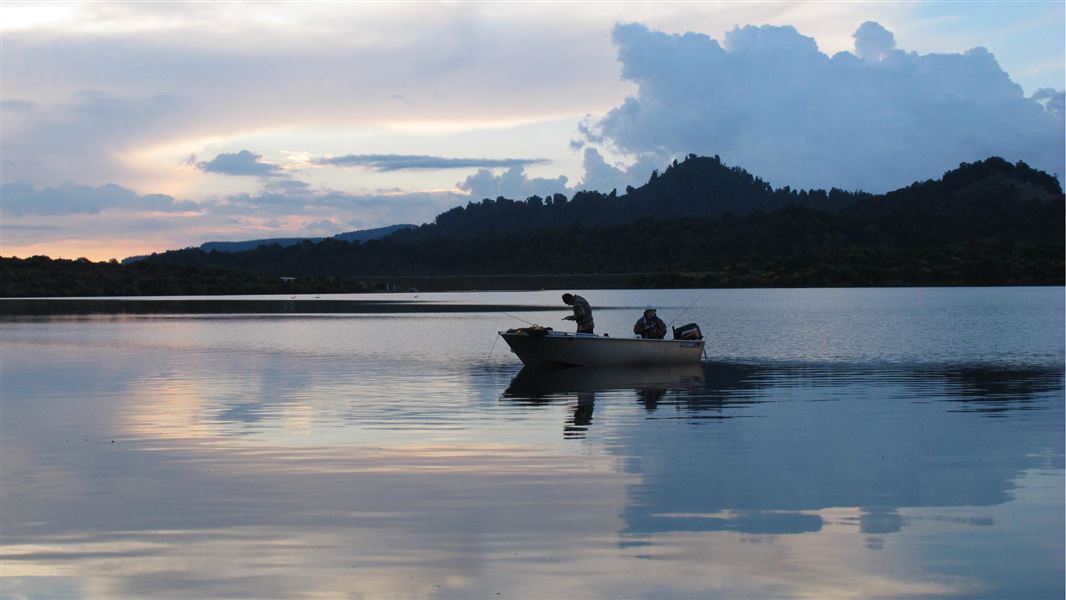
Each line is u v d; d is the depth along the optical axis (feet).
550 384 83.82
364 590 31.37
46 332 164.14
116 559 34.22
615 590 31.32
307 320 211.82
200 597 30.91
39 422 62.85
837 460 49.83
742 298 386.52
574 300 99.76
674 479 45.52
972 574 32.68
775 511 39.91
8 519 38.96
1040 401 71.15
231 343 137.08
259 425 61.36
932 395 75.05
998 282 577.84
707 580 32.12
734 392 77.61
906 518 38.93
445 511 39.93
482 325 189.06
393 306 317.63
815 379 86.99
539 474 46.60
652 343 99.14
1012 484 44.47
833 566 33.37
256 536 36.70
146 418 64.39
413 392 78.54
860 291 489.26
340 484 44.65
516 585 31.76
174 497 42.34
